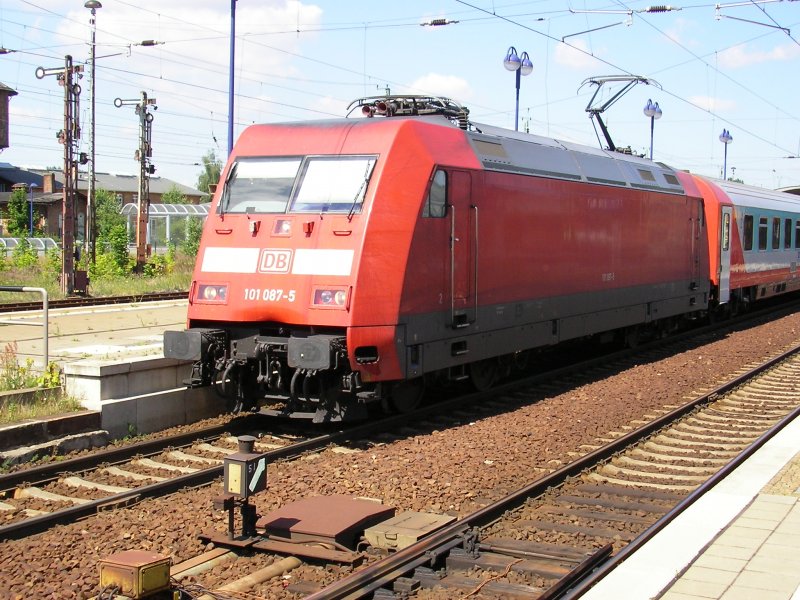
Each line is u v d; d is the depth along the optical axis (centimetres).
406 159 1102
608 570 604
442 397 1382
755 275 2652
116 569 547
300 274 1069
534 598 585
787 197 3181
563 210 1476
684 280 2038
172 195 8806
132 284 3022
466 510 797
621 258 1702
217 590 596
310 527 675
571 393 1406
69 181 2777
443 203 1159
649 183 1847
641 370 1645
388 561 620
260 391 1139
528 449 1026
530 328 1389
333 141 1133
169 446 1013
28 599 582
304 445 1015
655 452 1043
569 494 863
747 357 1834
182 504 795
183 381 1148
